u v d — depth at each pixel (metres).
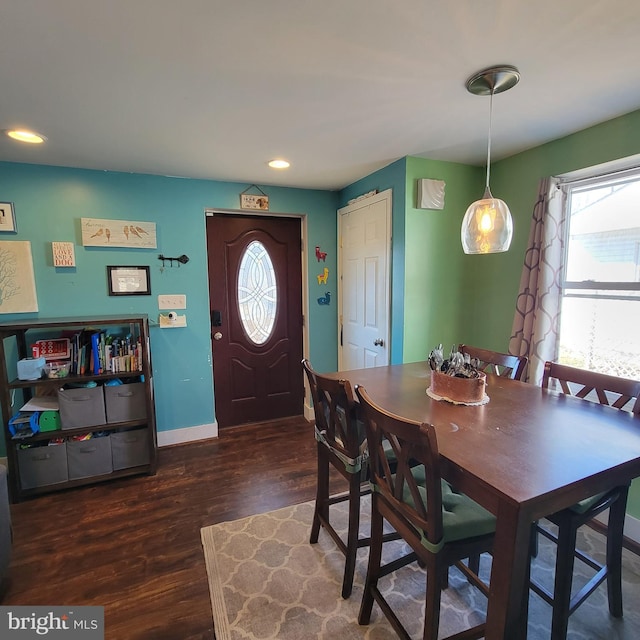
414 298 2.66
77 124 1.92
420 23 1.19
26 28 1.18
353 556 1.58
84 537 1.99
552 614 1.40
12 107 1.72
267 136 2.12
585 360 2.28
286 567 1.77
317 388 1.73
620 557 1.47
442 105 1.77
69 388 2.49
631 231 2.03
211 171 2.79
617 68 1.48
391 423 1.15
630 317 2.05
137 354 2.62
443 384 1.68
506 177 2.61
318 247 3.47
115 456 2.55
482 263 2.80
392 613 1.33
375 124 1.99
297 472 2.66
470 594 1.62
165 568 1.77
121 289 2.84
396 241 2.66
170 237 2.95
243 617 1.51
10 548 1.69
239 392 3.51
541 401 1.64
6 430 2.30
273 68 1.44
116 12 1.11
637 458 1.13
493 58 1.40
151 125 1.95
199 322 3.12
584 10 1.14
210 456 2.91
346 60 1.40
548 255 2.26
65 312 2.71
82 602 1.59
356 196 3.16
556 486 0.98
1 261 2.51
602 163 2.02
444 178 2.65
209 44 1.29
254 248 3.40
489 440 1.25
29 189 2.56
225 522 2.11
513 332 2.46
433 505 1.10
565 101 1.76
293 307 3.61
